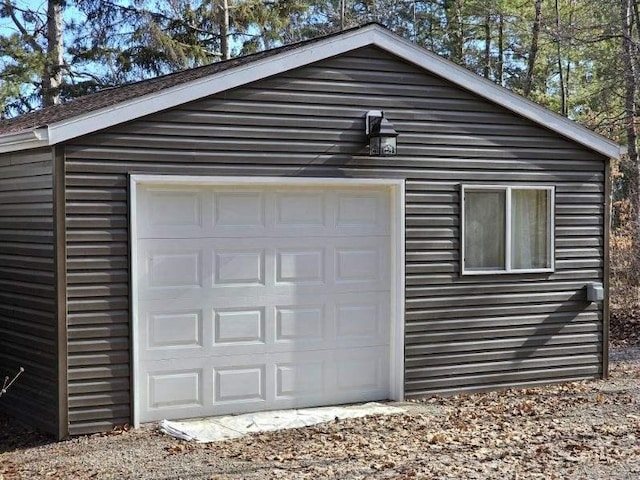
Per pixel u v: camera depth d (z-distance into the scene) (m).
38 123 8.83
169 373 8.02
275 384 8.50
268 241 8.44
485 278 9.48
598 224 10.23
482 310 9.47
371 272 8.96
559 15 24.41
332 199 8.76
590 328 10.20
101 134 7.60
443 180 9.21
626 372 10.87
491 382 9.54
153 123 7.81
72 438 7.49
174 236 8.02
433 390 9.20
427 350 9.15
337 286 8.78
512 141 9.62
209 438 7.43
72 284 7.50
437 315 9.20
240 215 8.31
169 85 8.19
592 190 10.19
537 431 7.62
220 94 8.09
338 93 8.66
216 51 23.20
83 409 7.55
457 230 9.30
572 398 9.16
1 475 6.49
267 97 8.31
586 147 10.09
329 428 7.80
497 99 9.44
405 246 9.00
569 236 10.04
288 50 8.36
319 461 6.67
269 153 8.32
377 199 8.99
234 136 8.16
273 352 8.47
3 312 8.44
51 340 7.55
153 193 7.92
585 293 10.12
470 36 28.88
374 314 8.99
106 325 7.63
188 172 7.95
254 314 8.38
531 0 25.44
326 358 8.74
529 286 9.77
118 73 22.64
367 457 6.78
